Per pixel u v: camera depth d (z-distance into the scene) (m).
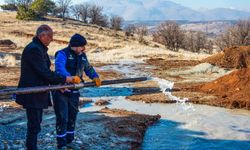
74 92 7.64
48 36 6.70
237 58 24.12
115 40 58.38
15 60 27.75
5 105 12.58
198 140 9.77
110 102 14.58
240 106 13.80
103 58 35.03
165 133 10.32
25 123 10.27
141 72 24.69
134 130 10.02
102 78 21.48
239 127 11.10
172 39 69.44
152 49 46.94
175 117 12.21
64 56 7.40
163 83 19.33
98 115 11.53
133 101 14.83
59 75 6.91
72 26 72.88
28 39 51.47
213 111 13.18
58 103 7.44
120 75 23.06
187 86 18.28
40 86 6.61
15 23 69.00
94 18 96.94
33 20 75.94
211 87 16.66
